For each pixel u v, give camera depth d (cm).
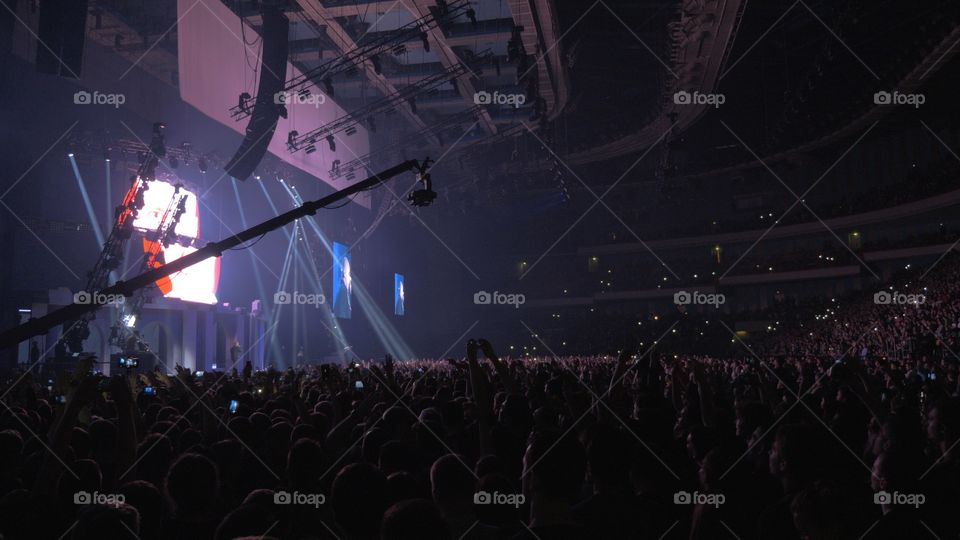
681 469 522
